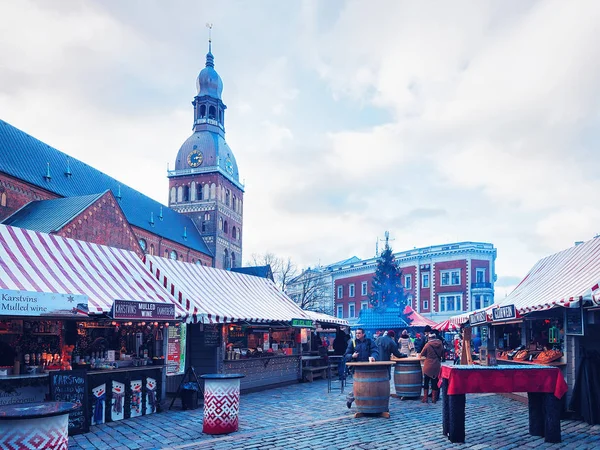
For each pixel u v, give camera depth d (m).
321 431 9.01
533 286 14.02
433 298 56.16
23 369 10.42
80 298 9.66
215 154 76.31
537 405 8.52
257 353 17.25
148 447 8.17
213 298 15.63
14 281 9.54
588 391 9.60
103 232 36.59
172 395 14.39
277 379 18.16
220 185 76.31
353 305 67.06
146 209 61.72
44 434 5.32
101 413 10.34
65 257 11.81
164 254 61.38
